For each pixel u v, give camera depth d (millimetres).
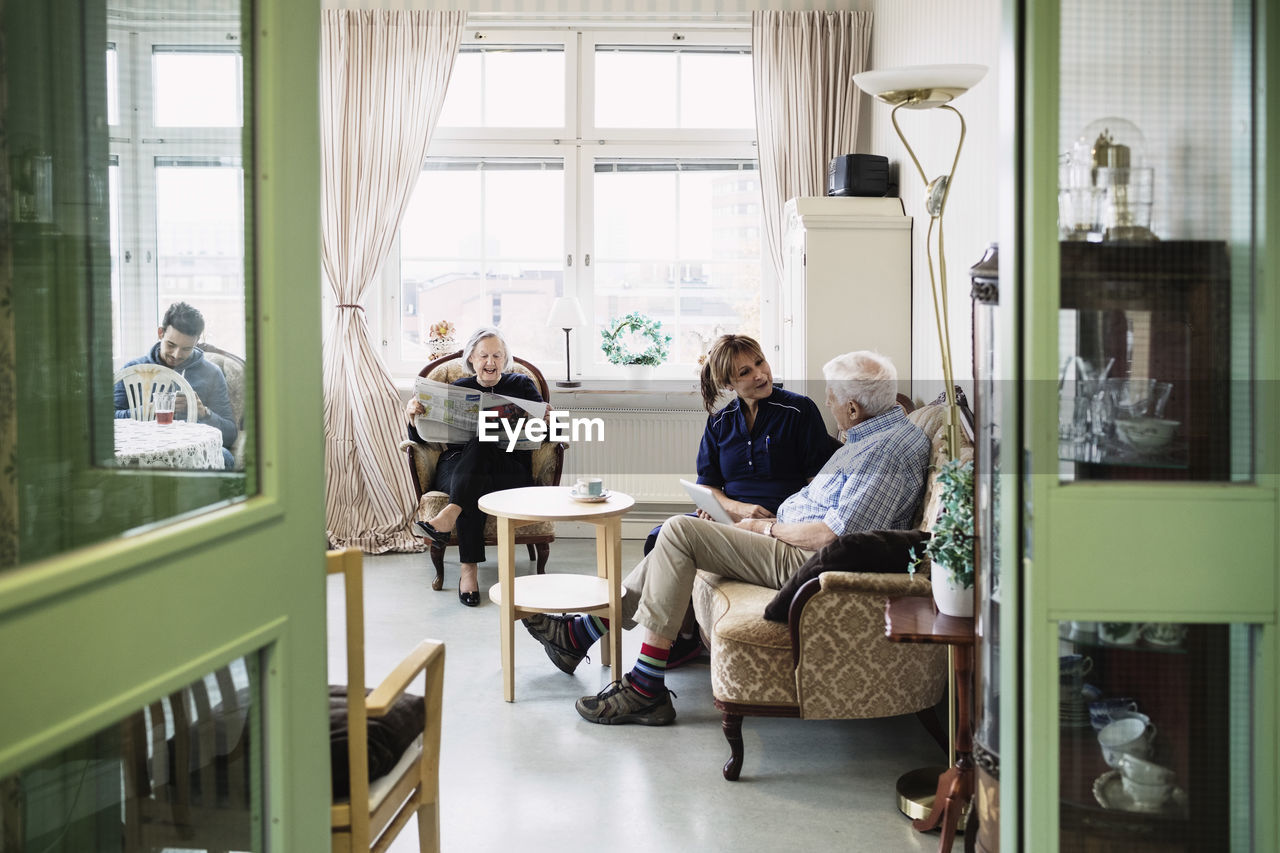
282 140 1489
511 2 5504
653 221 5754
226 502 1449
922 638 2230
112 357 1577
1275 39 1574
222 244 1577
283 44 1490
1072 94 1608
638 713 3184
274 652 1484
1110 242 1617
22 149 1423
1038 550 1598
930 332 4109
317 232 1597
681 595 3178
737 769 2807
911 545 2719
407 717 1984
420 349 5824
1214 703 1635
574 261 5742
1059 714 1634
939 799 2436
